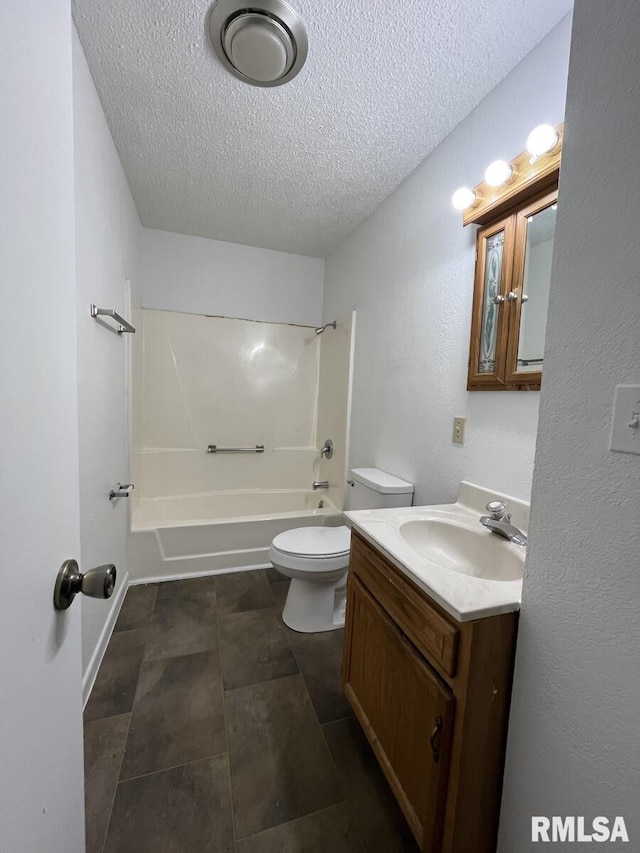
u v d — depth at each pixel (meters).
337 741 1.17
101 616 1.51
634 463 0.55
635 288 0.54
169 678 1.40
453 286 1.49
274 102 1.38
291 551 1.64
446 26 1.07
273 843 0.90
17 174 0.40
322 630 1.71
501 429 1.26
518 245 1.18
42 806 0.47
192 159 1.74
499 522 1.10
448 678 0.76
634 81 0.54
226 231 2.59
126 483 2.01
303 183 1.91
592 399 0.61
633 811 0.55
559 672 0.67
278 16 1.05
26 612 0.43
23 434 0.42
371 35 1.10
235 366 2.90
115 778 1.03
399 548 0.97
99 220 1.43
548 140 0.99
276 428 3.06
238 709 1.28
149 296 2.63
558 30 1.06
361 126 1.49
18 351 0.41
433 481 1.61
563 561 0.66
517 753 0.75
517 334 1.19
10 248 0.38
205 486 2.89
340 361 2.63
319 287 3.07
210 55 1.19
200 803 0.98
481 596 0.76
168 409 2.76
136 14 1.06
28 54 0.42
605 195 0.58
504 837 0.78
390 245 1.98
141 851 0.88
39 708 0.46
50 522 0.49
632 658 0.55
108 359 1.59
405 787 0.89
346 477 2.48
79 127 1.18
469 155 1.41
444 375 1.54
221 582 2.14
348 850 0.90
